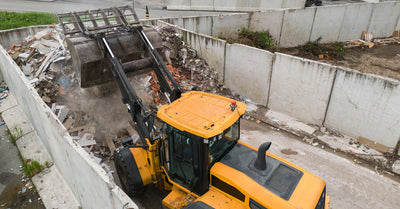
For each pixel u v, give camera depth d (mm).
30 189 7090
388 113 7648
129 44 7305
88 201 5867
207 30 15625
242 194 4391
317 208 4250
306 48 16969
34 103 7383
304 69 8938
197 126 4523
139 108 6398
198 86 11195
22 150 8391
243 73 10789
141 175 5934
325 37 17969
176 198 5266
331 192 6820
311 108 9320
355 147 8375
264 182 4430
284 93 9844
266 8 22828
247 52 10250
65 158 6273
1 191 7027
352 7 17297
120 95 9148
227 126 4602
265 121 9820
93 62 6980
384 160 7789
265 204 4098
